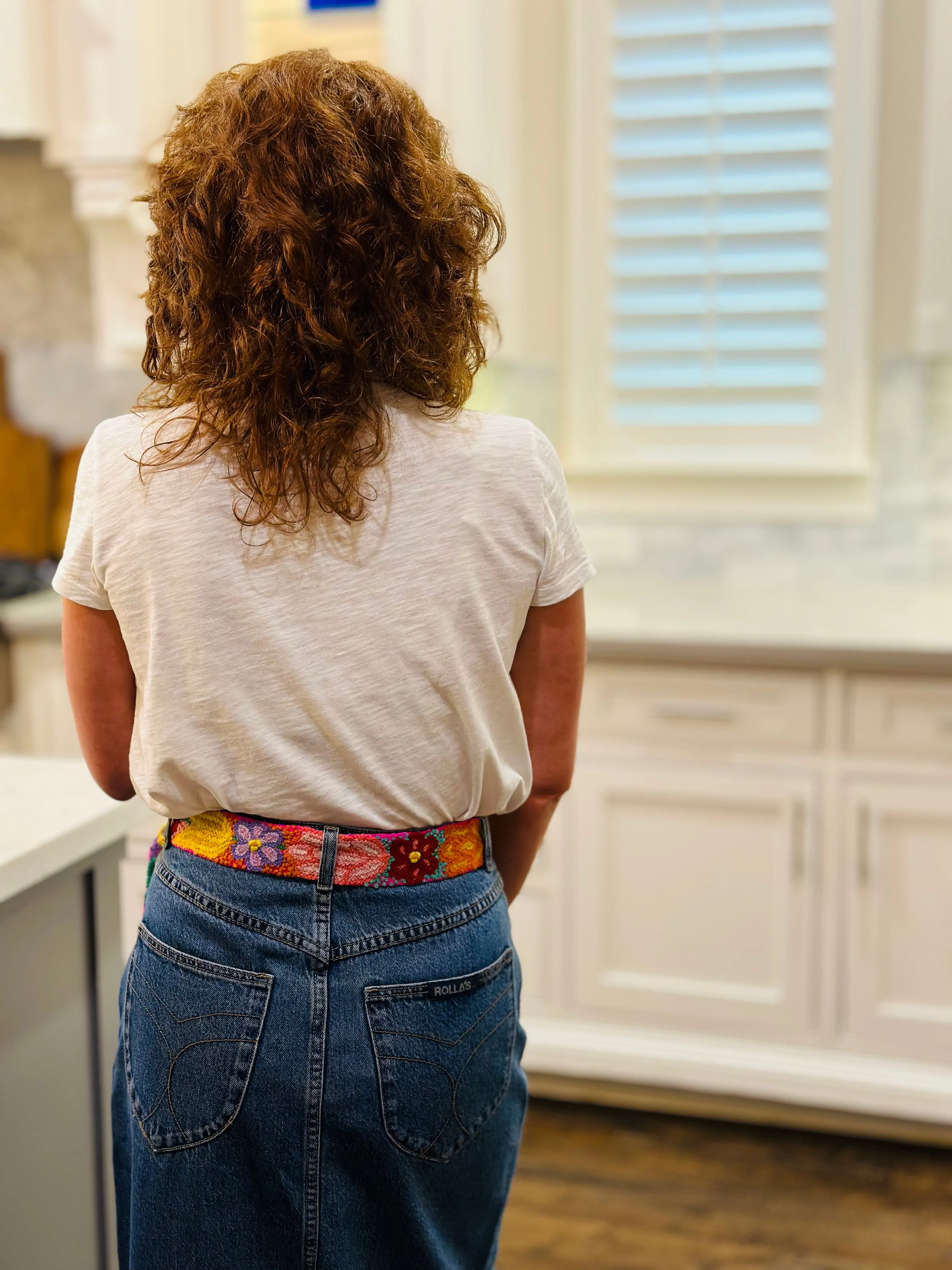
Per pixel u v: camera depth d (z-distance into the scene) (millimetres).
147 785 931
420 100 917
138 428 914
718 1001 2367
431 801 925
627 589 2781
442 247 893
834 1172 2256
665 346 2715
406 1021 903
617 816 2381
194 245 857
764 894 2326
